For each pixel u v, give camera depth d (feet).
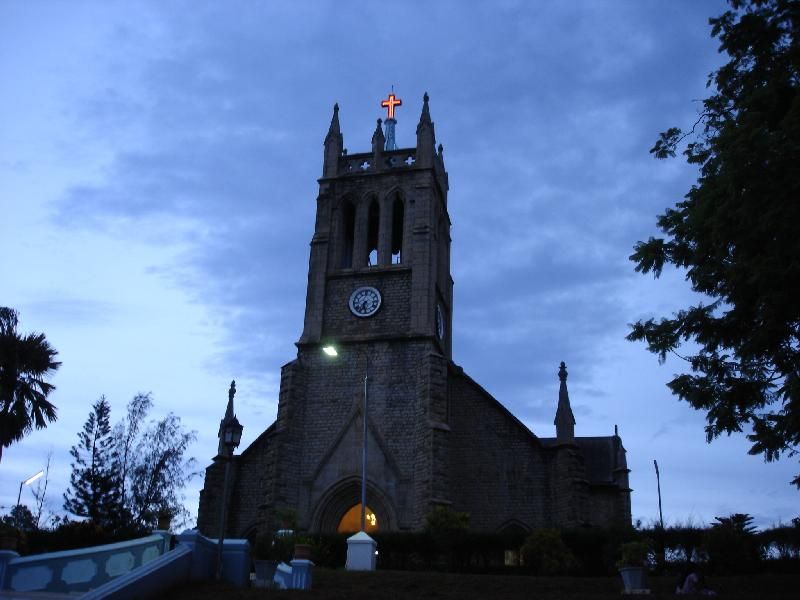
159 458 210.18
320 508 134.41
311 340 147.64
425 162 159.02
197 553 77.41
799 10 71.56
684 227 75.92
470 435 146.41
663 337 77.71
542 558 108.78
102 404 214.07
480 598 77.92
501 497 141.28
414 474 134.00
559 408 145.79
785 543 102.73
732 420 76.23
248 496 148.66
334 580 88.99
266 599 68.85
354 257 154.92
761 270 63.16
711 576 98.48
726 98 77.56
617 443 183.21
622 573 85.40
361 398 141.08
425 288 147.74
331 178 162.09
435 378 139.13
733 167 61.67
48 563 78.48
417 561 113.70
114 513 193.77
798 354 70.79
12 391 122.72
